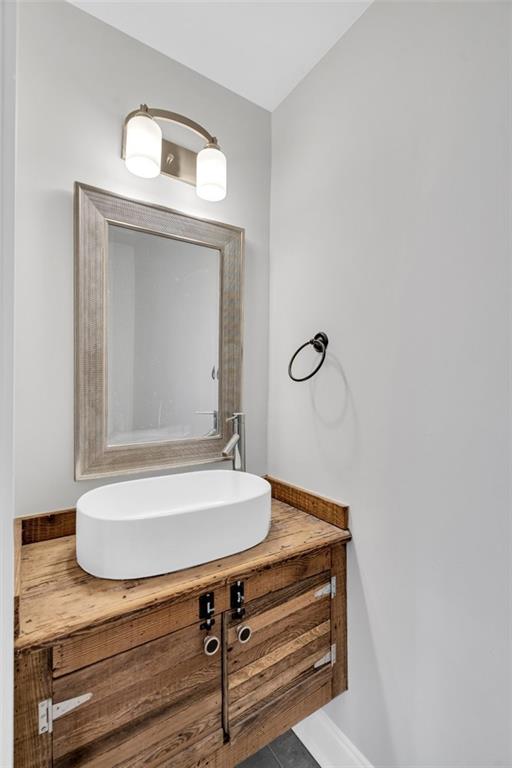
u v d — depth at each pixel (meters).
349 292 1.19
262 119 1.56
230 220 1.47
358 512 1.15
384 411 1.06
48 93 1.08
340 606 1.17
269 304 1.58
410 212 0.99
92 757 0.75
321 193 1.31
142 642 0.81
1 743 0.42
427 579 0.94
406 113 1.00
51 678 0.71
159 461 1.29
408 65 0.99
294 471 1.44
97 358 1.16
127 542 0.85
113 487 1.09
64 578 0.87
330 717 1.25
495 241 0.80
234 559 0.97
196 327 1.38
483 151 0.82
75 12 1.13
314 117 1.34
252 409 1.55
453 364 0.88
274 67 1.36
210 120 1.41
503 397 0.79
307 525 1.23
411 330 0.99
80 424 1.13
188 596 0.84
